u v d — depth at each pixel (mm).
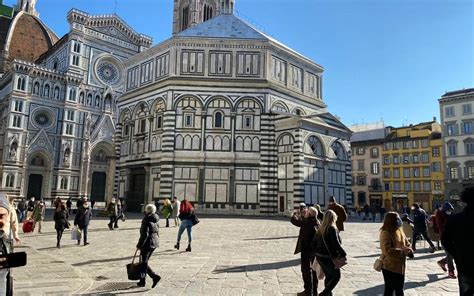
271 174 44969
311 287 9766
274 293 10242
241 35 50312
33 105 73250
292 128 44344
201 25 53312
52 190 72875
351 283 11516
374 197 82438
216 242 20172
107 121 80562
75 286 10789
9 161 68750
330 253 8594
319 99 55875
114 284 11125
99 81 82000
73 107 77125
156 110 47969
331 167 47594
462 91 71812
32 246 18562
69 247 18266
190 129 45594
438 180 74438
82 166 75875
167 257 15648
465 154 69312
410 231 19750
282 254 16484
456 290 10766
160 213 42469
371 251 17938
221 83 46656
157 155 46188
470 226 6016
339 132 49562
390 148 81625
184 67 47625
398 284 7797
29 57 102750
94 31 82250
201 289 10578
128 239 21031
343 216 15328
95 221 32656
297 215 11711
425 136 77062
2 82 79062
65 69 79000
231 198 44344
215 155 45094
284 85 50438
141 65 52969
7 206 6121
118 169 52469
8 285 5305
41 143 72688
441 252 18344
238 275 12359
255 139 45969
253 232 25109
